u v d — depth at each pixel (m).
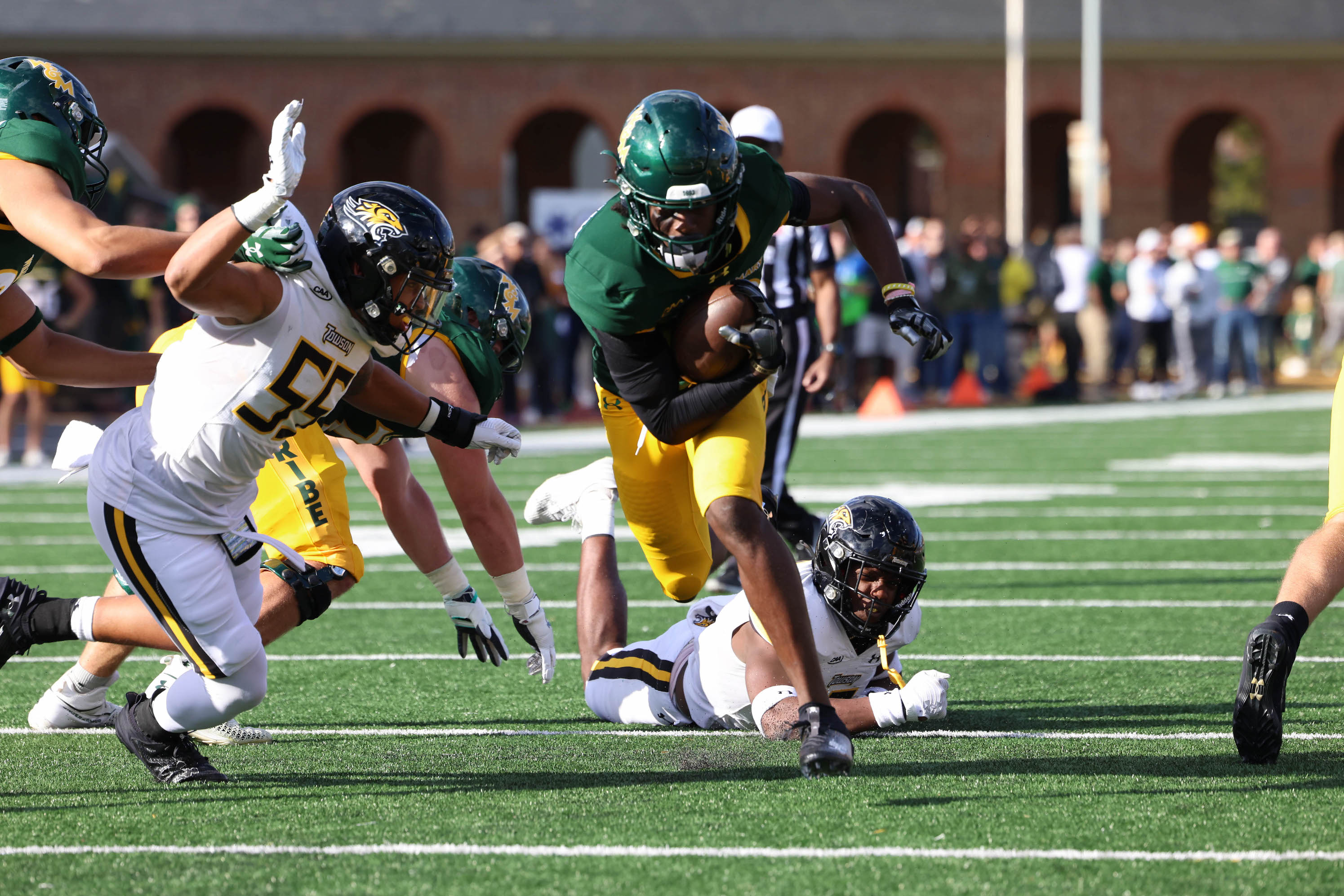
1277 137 115.56
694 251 13.34
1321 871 10.72
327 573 15.00
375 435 14.37
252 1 109.50
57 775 13.90
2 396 52.38
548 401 62.22
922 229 71.44
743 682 15.15
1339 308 85.56
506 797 12.97
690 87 112.81
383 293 12.28
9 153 12.23
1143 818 12.08
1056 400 69.44
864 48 112.00
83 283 47.38
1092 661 19.27
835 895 10.27
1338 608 23.36
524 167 127.12
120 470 12.64
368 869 10.91
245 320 12.10
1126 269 76.44
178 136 121.81
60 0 107.06
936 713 13.88
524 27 110.62
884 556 14.06
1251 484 39.38
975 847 11.33
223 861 11.13
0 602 13.37
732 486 13.88
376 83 110.19
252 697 13.05
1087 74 87.06
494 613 23.64
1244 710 13.45
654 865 10.95
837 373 65.38
